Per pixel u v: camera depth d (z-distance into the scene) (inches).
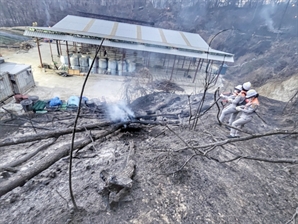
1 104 400.8
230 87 665.6
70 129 186.4
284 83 579.2
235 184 144.8
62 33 589.3
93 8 1401.3
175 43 688.4
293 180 165.6
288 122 297.6
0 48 779.4
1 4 1084.5
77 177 146.8
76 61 644.7
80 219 99.1
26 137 158.6
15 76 428.1
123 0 1475.1
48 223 97.9
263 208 125.9
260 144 226.4
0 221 107.9
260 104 392.2
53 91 498.0
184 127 241.9
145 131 244.4
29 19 1186.6
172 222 102.3
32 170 130.0
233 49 1066.1
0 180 144.6
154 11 1457.9
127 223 98.1
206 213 111.5
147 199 116.3
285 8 1245.1
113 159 169.0
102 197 115.0
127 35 688.4
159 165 153.5
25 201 126.4
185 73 729.6
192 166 155.5
